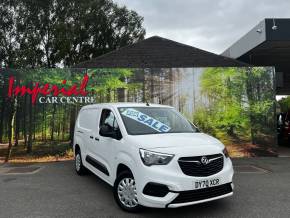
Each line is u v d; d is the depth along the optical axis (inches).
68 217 205.8
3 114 431.8
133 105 263.6
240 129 458.6
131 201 210.2
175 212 212.5
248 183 298.4
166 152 191.6
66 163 415.5
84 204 232.7
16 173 350.3
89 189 276.2
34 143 433.1
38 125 434.3
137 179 197.3
